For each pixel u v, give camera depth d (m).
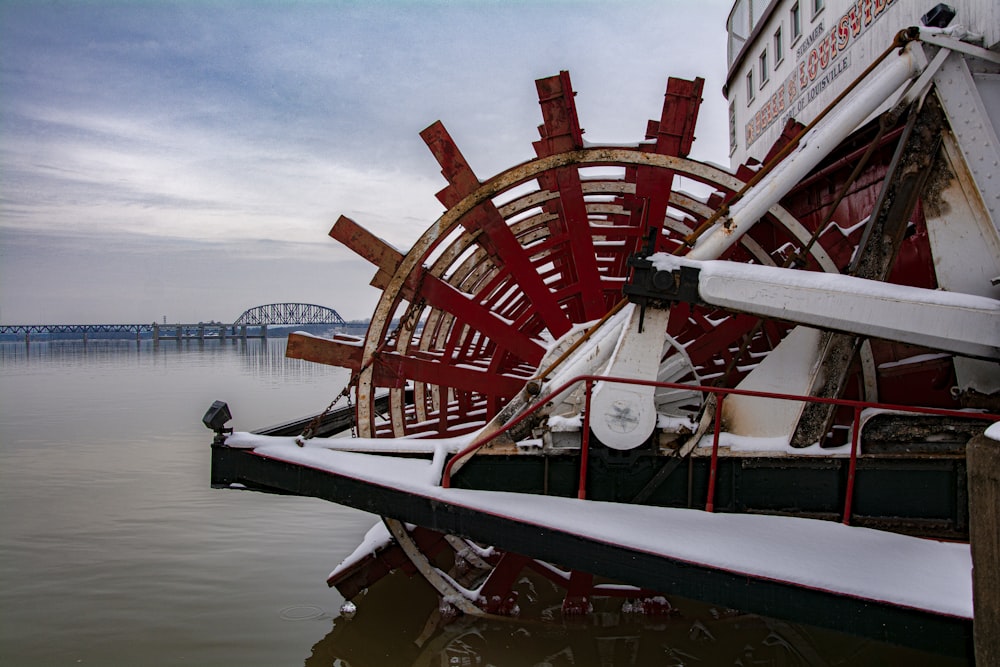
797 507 5.45
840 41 8.78
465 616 7.34
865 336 5.13
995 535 3.48
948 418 5.34
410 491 5.71
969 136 5.64
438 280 7.58
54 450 17.08
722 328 8.21
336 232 7.53
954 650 4.49
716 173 7.29
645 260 5.25
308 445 6.49
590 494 5.63
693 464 5.55
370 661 6.68
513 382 7.52
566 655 6.73
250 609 7.89
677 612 7.29
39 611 7.79
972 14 6.00
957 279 5.71
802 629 7.11
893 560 4.89
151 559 9.48
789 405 5.57
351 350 7.66
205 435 19.23
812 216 9.09
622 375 5.52
